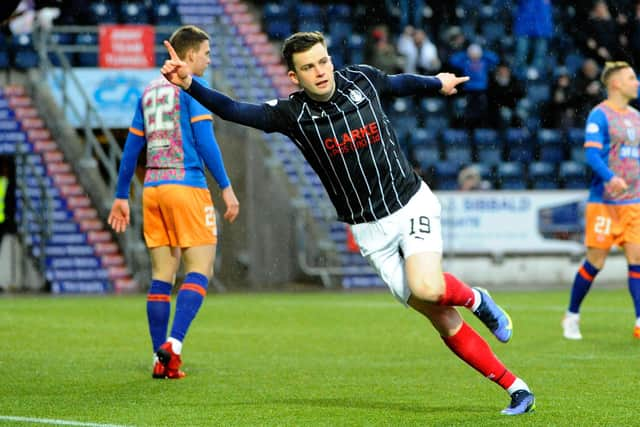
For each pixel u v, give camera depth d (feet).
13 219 168.96
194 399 60.80
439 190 187.52
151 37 182.39
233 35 208.95
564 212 175.94
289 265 176.45
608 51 209.97
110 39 181.06
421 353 84.07
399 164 53.88
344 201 54.54
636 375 69.97
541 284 172.96
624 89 90.68
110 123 181.37
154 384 66.80
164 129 70.79
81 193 176.14
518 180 196.65
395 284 54.13
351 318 115.75
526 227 175.22
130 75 181.68
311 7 216.95
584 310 122.01
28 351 84.79
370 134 53.36
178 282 167.84
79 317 115.75
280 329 104.06
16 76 189.06
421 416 54.70
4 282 168.14
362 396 61.82
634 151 90.84
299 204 175.94
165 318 72.64
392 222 53.47
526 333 97.86
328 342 92.32
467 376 70.23
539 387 64.75
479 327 105.29
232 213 71.82
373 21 217.15
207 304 135.95
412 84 55.77
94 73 180.96
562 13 213.66
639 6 209.15
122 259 169.48
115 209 74.33
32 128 183.42
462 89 200.75
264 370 73.61
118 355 82.33
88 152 174.91
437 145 198.49
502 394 62.28
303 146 54.19
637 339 92.17
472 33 215.10
